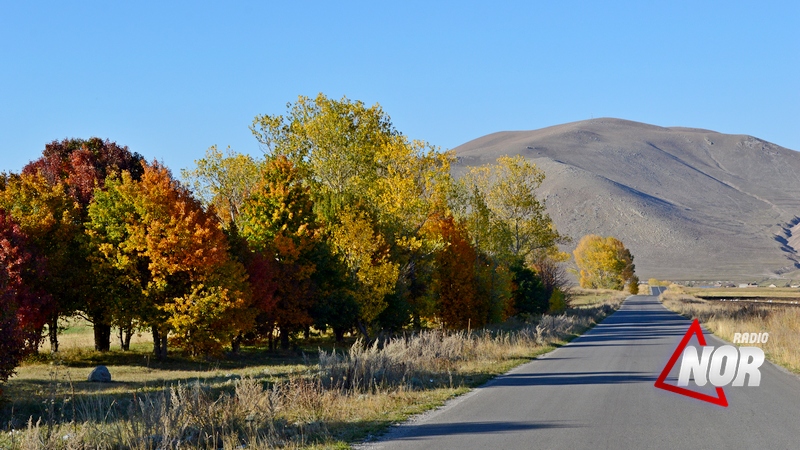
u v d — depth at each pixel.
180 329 29.31
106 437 10.37
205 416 11.33
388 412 13.23
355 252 37.16
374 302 37.00
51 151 43.09
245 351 36.03
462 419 12.46
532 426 11.66
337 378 16.05
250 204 37.47
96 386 20.81
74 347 34.66
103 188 36.25
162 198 29.89
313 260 36.84
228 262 30.31
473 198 56.19
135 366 28.62
